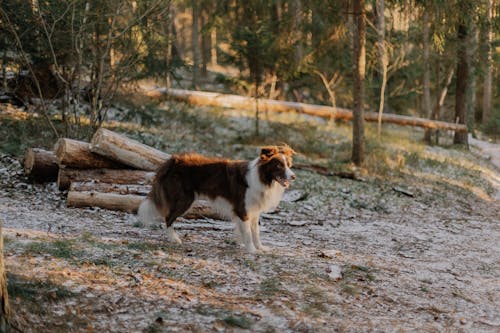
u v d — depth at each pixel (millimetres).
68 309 4422
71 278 5000
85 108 15500
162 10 12523
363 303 5613
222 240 7836
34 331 3961
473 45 22047
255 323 4676
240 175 7117
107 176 9641
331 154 16859
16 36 11539
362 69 15141
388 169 15336
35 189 9805
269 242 8039
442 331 5098
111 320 4383
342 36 17969
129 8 12602
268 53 16938
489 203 14445
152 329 4309
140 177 9688
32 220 7547
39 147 11961
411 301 5867
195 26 31750
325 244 8344
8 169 10531
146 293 4996
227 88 20375
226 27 22188
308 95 27859
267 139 17094
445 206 13047
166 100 18859
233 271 6035
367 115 21281
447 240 9578
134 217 8812
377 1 18078
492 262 8211
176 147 14539
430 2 14891
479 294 6461
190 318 4605
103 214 8789
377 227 10203
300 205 11328
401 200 12852
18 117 13562
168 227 7289
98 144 9625
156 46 13531
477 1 15195
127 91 14672
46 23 12023
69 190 9633
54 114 14352
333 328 4785
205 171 7270
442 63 24375
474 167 19125
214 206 7355
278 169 6895
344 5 15891
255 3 20578
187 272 5766
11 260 5172
